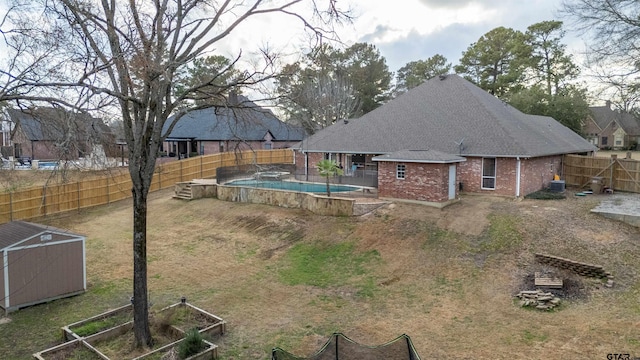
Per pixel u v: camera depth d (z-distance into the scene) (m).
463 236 18.09
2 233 15.70
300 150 32.53
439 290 14.59
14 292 14.21
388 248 18.31
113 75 10.73
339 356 9.89
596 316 11.78
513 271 15.09
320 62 12.93
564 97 49.38
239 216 24.66
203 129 44.81
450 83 30.52
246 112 13.01
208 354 10.59
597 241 16.31
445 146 25.19
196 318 12.95
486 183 23.91
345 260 17.94
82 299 15.20
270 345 11.40
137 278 11.45
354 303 14.14
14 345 11.88
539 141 25.64
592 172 25.94
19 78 8.84
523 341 10.83
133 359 10.38
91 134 10.26
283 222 22.80
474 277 15.14
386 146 27.66
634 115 23.98
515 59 54.12
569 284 13.81
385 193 23.08
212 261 18.86
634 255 15.12
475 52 57.34
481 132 24.97
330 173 23.66
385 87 56.44
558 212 19.53
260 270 17.64
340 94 46.88
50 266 14.96
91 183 29.61
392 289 15.04
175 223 24.84
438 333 11.71
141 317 11.44
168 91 11.52
